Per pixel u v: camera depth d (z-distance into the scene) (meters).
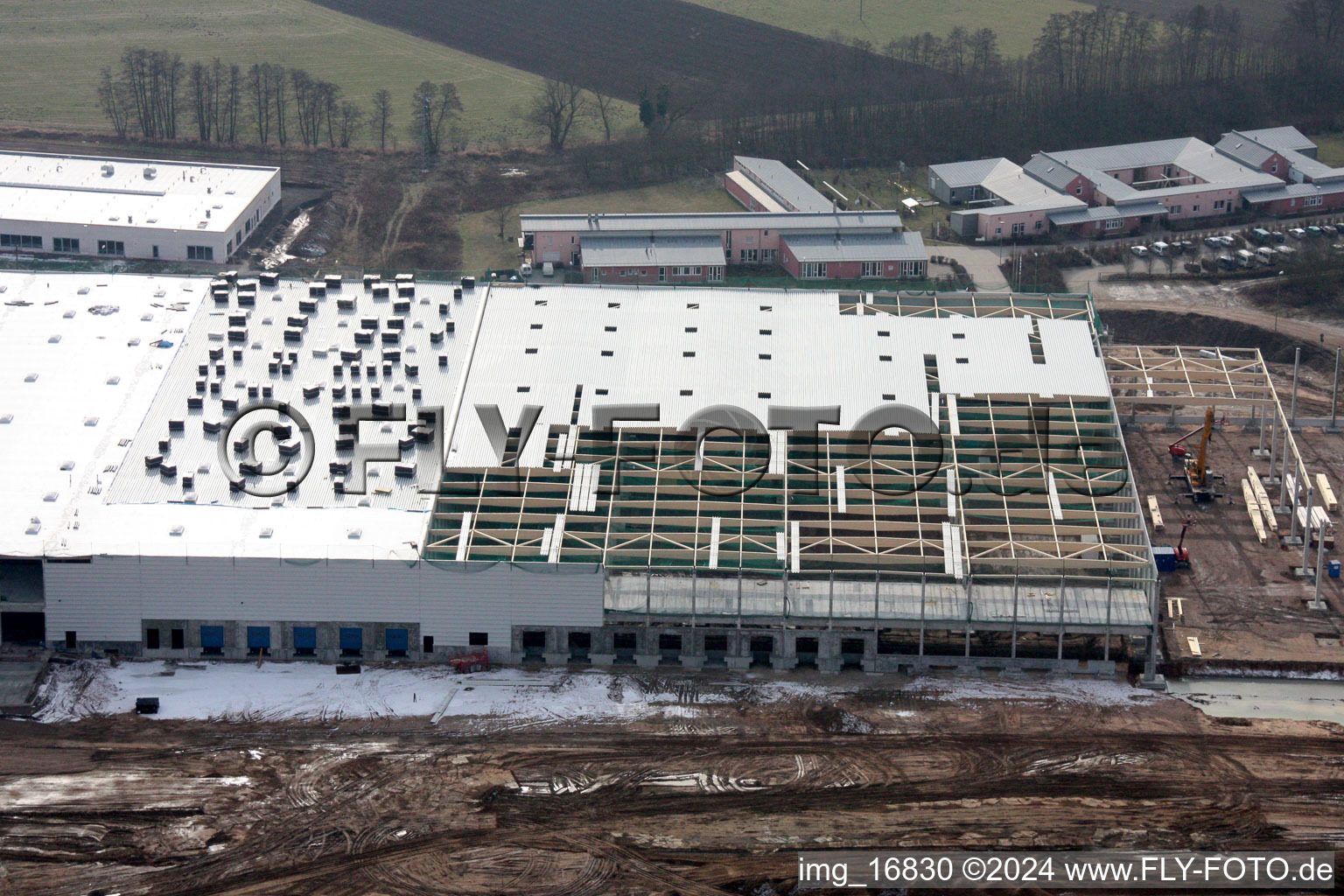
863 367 191.25
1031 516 170.75
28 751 148.00
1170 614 170.50
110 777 145.00
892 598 163.00
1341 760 150.25
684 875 135.38
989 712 156.12
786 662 162.50
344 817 141.12
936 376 191.25
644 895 133.25
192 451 175.50
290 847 137.62
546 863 136.38
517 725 153.00
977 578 164.88
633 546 166.50
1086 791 145.75
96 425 178.88
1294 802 144.75
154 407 181.50
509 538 165.12
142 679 158.38
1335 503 189.88
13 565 167.88
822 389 187.62
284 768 146.75
